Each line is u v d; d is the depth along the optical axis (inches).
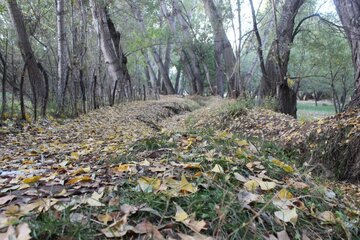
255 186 86.3
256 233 66.5
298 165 175.5
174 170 96.4
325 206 87.7
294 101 434.6
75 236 59.1
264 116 286.7
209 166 99.4
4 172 119.3
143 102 569.6
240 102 354.0
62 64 365.4
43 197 78.7
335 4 312.3
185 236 60.5
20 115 288.2
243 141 142.9
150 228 61.4
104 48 556.1
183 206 72.8
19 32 354.3
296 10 463.5
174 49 943.0
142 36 784.3
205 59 896.9
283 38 448.8
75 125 292.5
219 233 64.6
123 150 136.0
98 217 65.4
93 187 86.6
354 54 286.2
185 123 370.0
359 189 166.1
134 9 811.4
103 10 553.0
